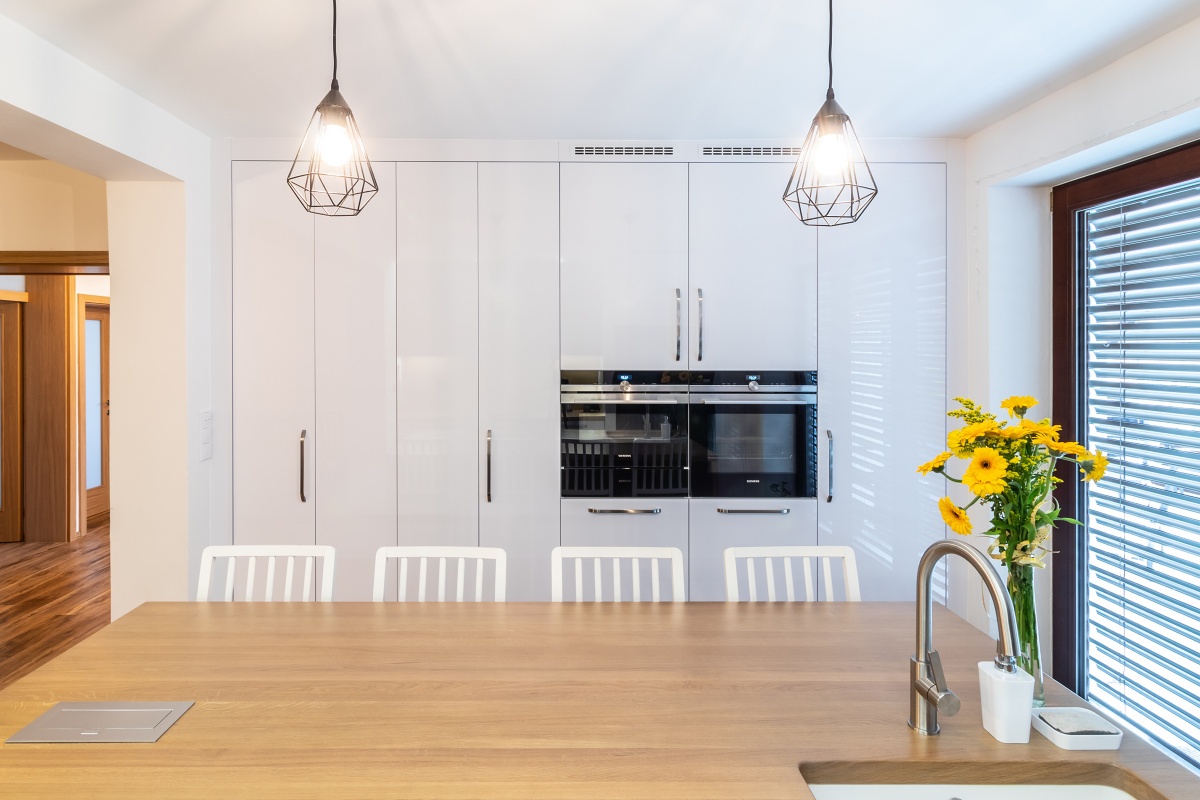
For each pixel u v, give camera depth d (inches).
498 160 117.2
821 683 56.0
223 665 58.6
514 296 117.9
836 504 119.7
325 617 70.4
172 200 110.2
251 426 117.6
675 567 79.1
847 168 64.4
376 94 98.4
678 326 117.9
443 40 81.7
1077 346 107.3
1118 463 99.7
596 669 58.3
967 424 52.9
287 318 117.2
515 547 119.2
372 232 117.1
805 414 119.1
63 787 41.6
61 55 84.0
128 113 96.1
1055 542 108.7
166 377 110.8
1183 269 88.7
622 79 93.2
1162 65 80.9
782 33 80.1
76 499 209.2
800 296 118.4
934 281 118.8
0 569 179.8
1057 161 97.4
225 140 116.2
